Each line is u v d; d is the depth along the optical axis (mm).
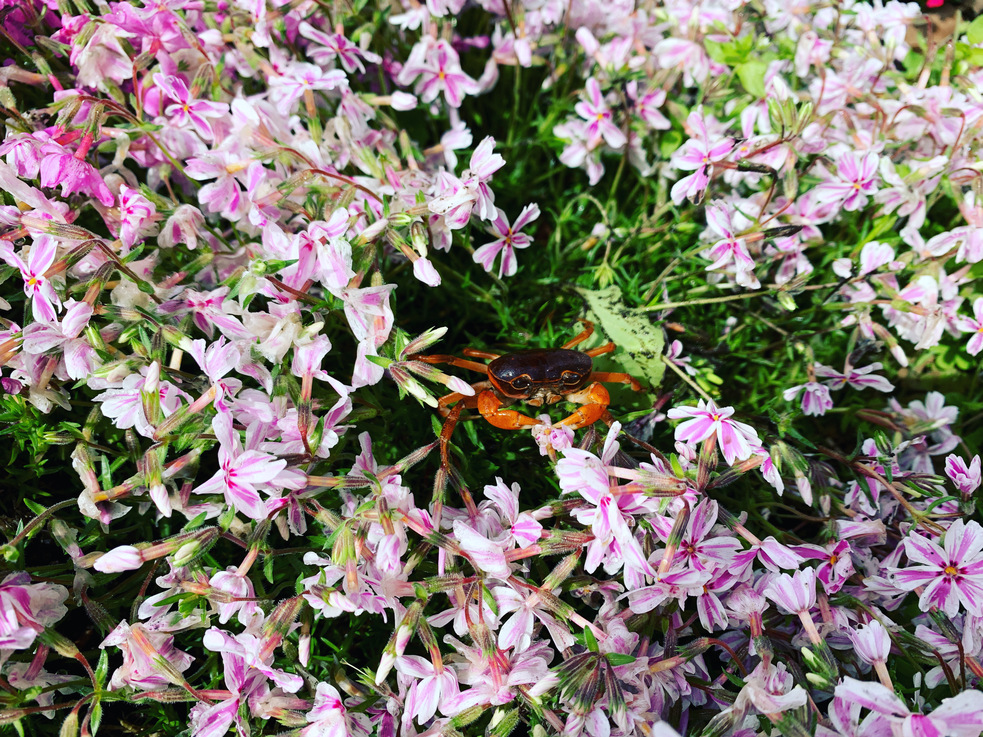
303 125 304
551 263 324
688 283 320
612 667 213
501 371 256
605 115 315
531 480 274
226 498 213
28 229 229
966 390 317
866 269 280
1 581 205
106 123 290
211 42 279
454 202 247
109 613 235
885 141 299
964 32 347
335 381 224
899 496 248
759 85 315
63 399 233
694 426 229
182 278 250
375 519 215
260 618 215
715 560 226
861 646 218
